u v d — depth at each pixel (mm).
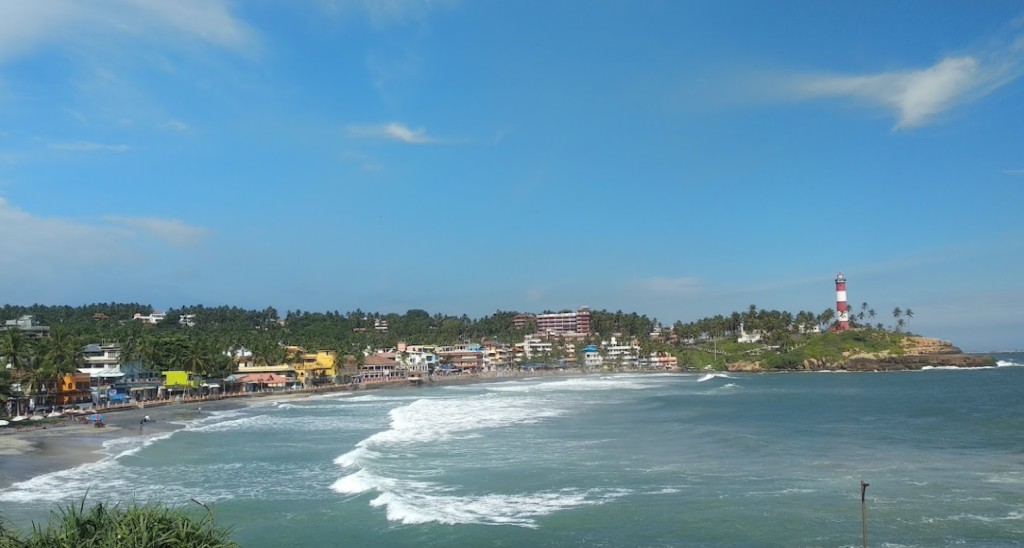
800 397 119000
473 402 108188
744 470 46875
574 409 94500
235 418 89375
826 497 38812
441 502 39062
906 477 43625
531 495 40406
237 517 36531
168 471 49312
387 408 104062
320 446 61406
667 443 59812
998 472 44906
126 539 16812
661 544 31469
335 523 35188
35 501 40125
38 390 96062
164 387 124625
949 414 82938
